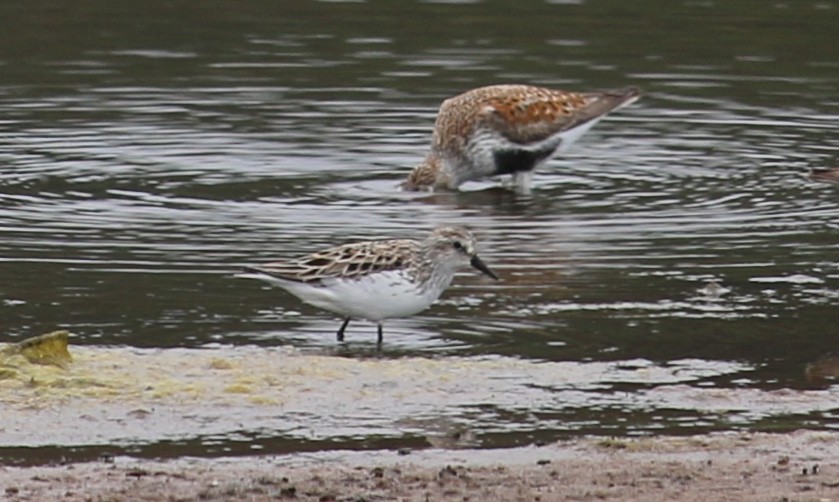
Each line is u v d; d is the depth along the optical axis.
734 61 24.97
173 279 15.29
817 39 25.92
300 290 13.34
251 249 16.47
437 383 12.38
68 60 24.86
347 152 21.16
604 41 25.89
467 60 25.03
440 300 14.70
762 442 11.08
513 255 16.38
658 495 9.84
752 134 22.03
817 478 10.23
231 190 19.16
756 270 15.84
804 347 13.39
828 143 21.56
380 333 13.52
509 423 11.50
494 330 13.82
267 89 23.81
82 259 15.94
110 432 11.14
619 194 19.20
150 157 20.58
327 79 24.30
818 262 16.12
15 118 22.20
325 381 12.33
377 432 11.27
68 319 13.94
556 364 12.91
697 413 11.76
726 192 19.19
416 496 9.77
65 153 20.64
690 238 17.05
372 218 18.02
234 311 14.29
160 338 13.43
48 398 11.73
